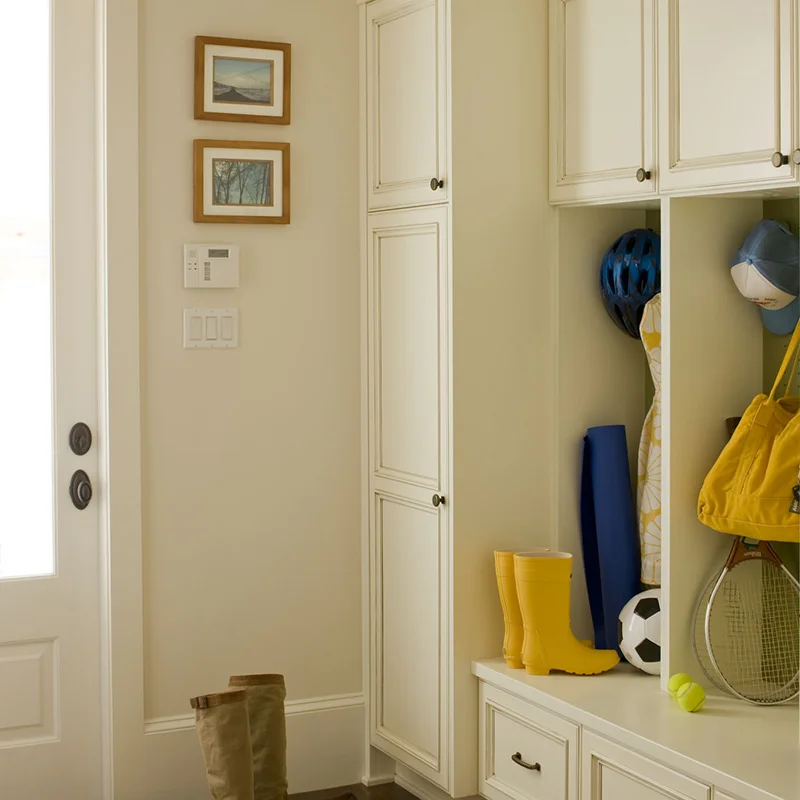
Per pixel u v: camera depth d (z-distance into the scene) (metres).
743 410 2.74
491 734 2.97
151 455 3.19
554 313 3.07
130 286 3.13
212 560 3.28
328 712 3.41
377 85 3.26
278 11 3.28
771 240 2.55
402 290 3.17
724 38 2.42
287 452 3.36
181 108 3.19
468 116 2.94
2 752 3.12
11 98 3.10
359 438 3.43
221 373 3.27
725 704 2.62
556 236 3.05
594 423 3.13
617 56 2.75
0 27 3.08
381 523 3.32
